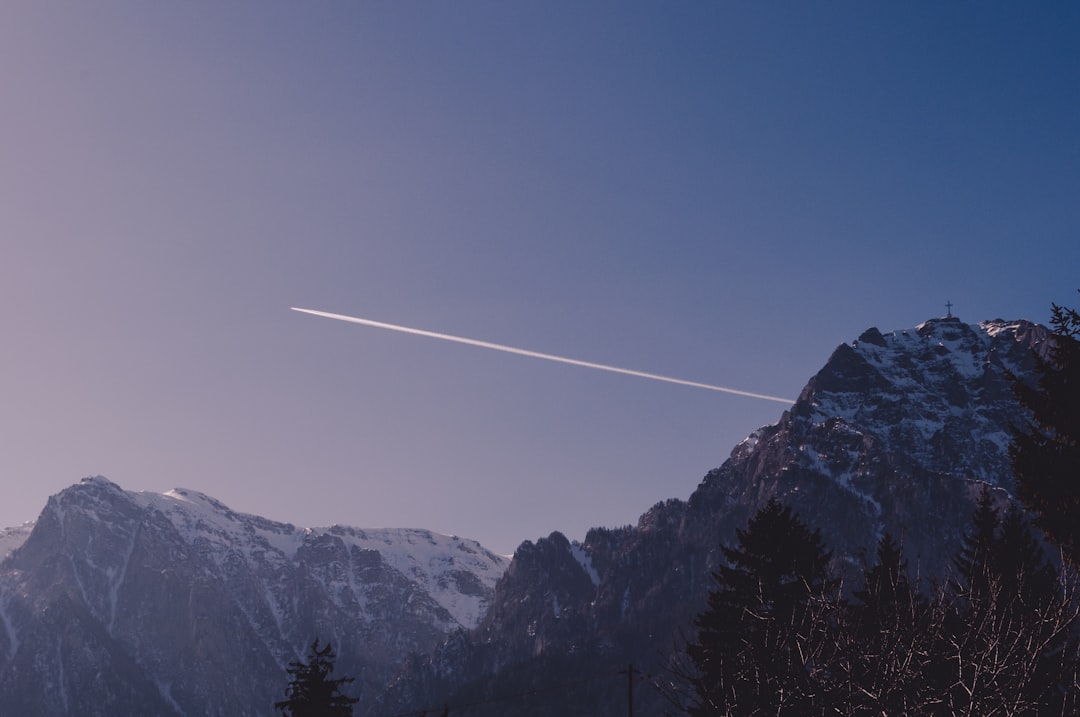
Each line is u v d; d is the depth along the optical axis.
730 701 29.05
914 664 25.55
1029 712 24.67
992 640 25.08
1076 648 25.14
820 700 26.12
